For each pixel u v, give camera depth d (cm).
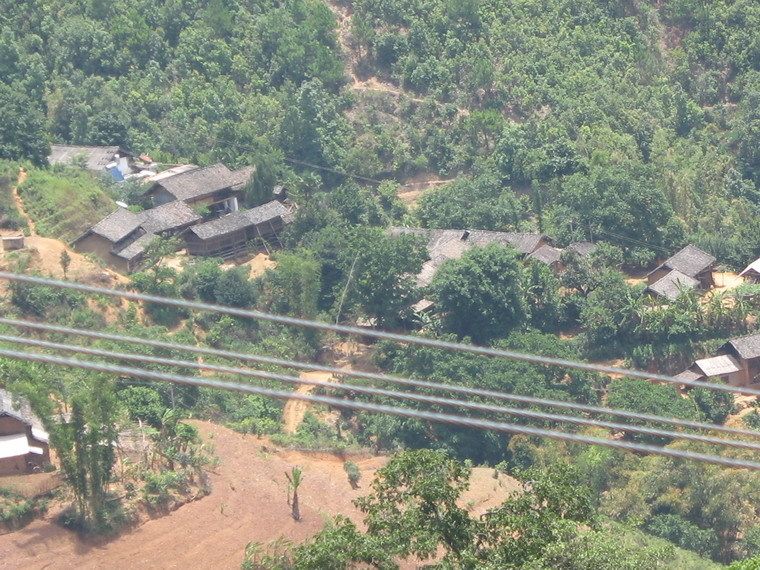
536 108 8056
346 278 6000
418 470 2653
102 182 6856
